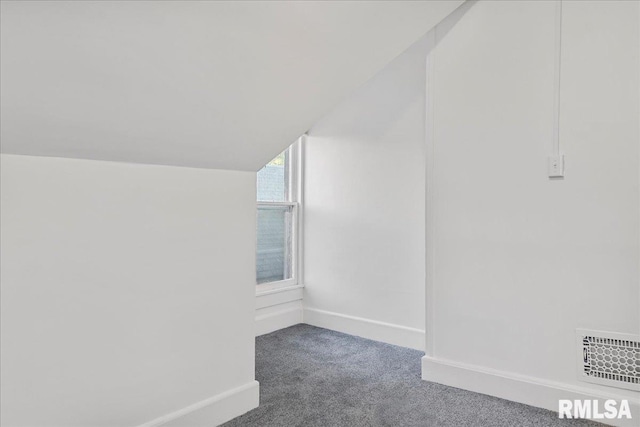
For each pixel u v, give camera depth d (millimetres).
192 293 1872
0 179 1345
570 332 2057
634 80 1900
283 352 2936
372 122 3281
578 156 2031
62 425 1489
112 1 1145
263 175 3504
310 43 1688
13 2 1023
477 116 2320
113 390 1619
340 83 1999
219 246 1980
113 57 1275
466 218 2355
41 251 1435
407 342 3070
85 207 1534
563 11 2061
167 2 1229
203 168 1909
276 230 3611
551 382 2098
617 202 1945
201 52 1432
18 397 1397
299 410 2080
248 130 1870
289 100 1872
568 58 2053
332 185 3521
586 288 2020
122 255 1639
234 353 2043
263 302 3393
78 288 1522
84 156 1516
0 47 1088
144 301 1705
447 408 2102
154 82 1420
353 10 1693
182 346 1835
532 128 2154
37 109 1273
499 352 2246
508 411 2070
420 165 3018
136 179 1674
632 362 1911
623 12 1919
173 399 1802
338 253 3488
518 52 2189
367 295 3312
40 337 1438
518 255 2193
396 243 3146
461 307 2367
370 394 2264
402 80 3111
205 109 1640
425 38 2975
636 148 1899
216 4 1322
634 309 1911
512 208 2211
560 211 2080
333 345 3096
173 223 1798
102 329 1588
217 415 1939
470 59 2342
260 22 1472
